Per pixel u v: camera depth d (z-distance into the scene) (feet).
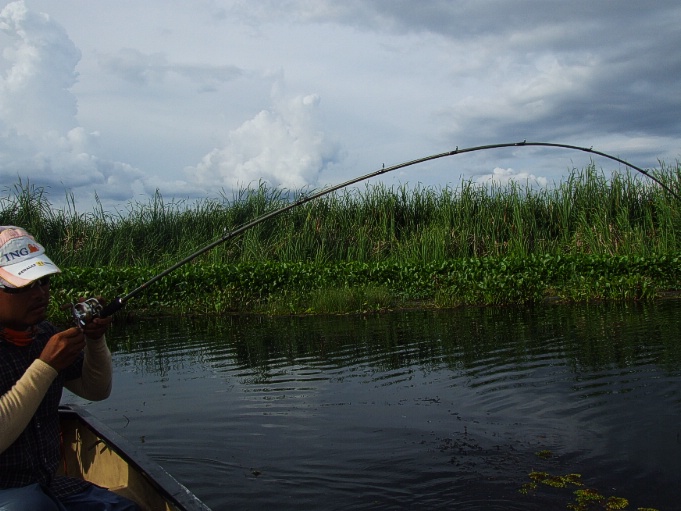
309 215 72.49
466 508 16.48
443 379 28.71
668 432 20.94
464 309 50.52
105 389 11.77
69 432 16.26
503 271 55.21
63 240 70.23
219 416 24.50
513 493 17.21
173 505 11.59
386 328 42.83
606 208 70.74
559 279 56.44
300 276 57.41
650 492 16.97
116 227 73.41
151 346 39.73
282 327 45.16
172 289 55.57
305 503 17.08
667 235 64.69
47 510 9.89
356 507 16.74
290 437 21.91
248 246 69.67
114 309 11.41
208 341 40.68
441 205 75.92
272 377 30.45
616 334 36.94
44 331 11.23
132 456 13.37
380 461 19.61
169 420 24.20
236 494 17.67
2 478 10.38
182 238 71.72
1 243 10.43
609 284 53.11
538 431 21.67
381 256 69.97
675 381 26.53
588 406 23.95
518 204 72.95
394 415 23.91
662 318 41.81
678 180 68.39
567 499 16.76
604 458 19.21
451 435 21.58
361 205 76.64
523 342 35.94
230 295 54.85
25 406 9.48
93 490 11.64
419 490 17.63
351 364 32.50
